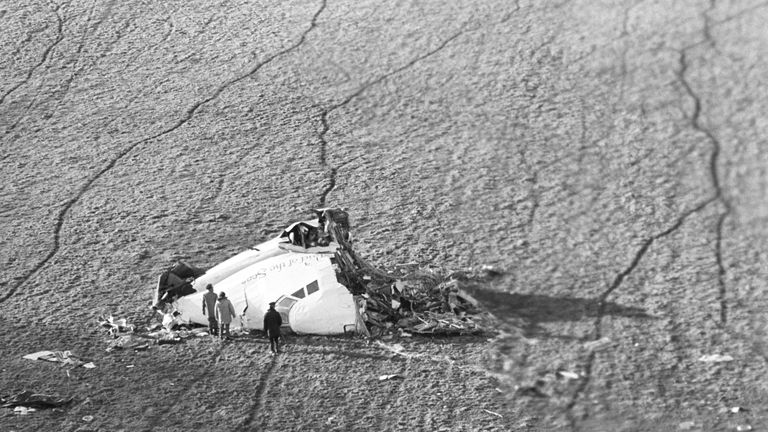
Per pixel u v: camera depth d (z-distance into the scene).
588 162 93.19
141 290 70.25
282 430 54.00
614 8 124.12
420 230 80.75
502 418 55.56
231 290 65.12
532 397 57.91
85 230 80.19
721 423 55.28
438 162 93.44
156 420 54.34
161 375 58.91
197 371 59.44
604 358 62.28
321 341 62.97
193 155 94.31
